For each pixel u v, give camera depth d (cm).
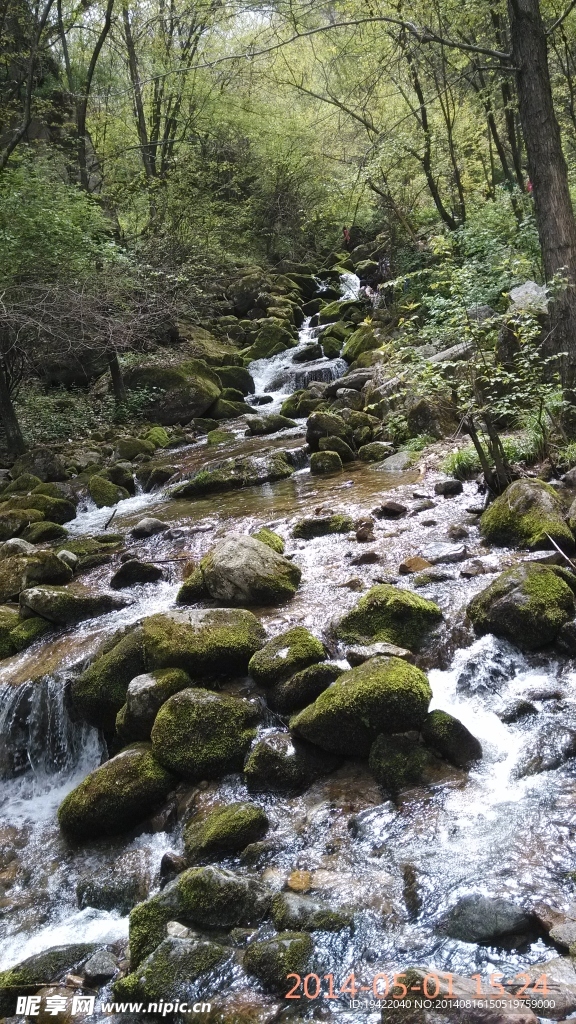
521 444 722
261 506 820
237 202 2297
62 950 345
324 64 1548
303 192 2411
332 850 348
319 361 1573
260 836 369
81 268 1229
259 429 1199
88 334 1162
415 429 922
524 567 480
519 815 340
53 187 1370
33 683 554
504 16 1188
